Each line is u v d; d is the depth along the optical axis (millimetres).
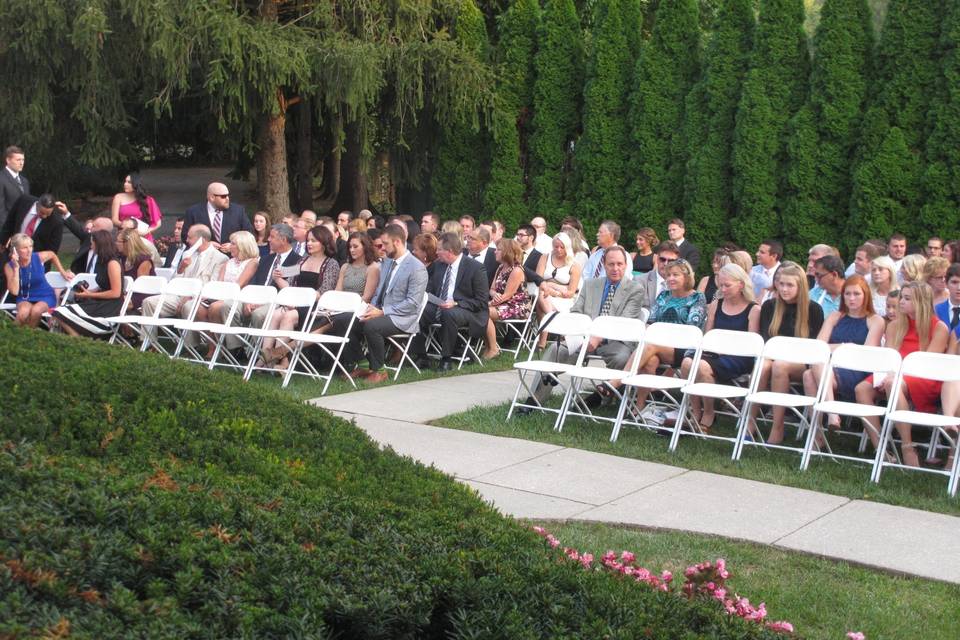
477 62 17094
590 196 16625
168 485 3859
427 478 5273
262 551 3273
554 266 11945
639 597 3488
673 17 15711
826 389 7664
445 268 11211
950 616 4758
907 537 5809
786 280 8211
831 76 13859
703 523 6020
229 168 41250
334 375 10742
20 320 11141
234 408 5680
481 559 3527
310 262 11453
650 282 10617
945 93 13039
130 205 14273
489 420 8562
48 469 3680
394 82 17578
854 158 13797
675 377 8766
